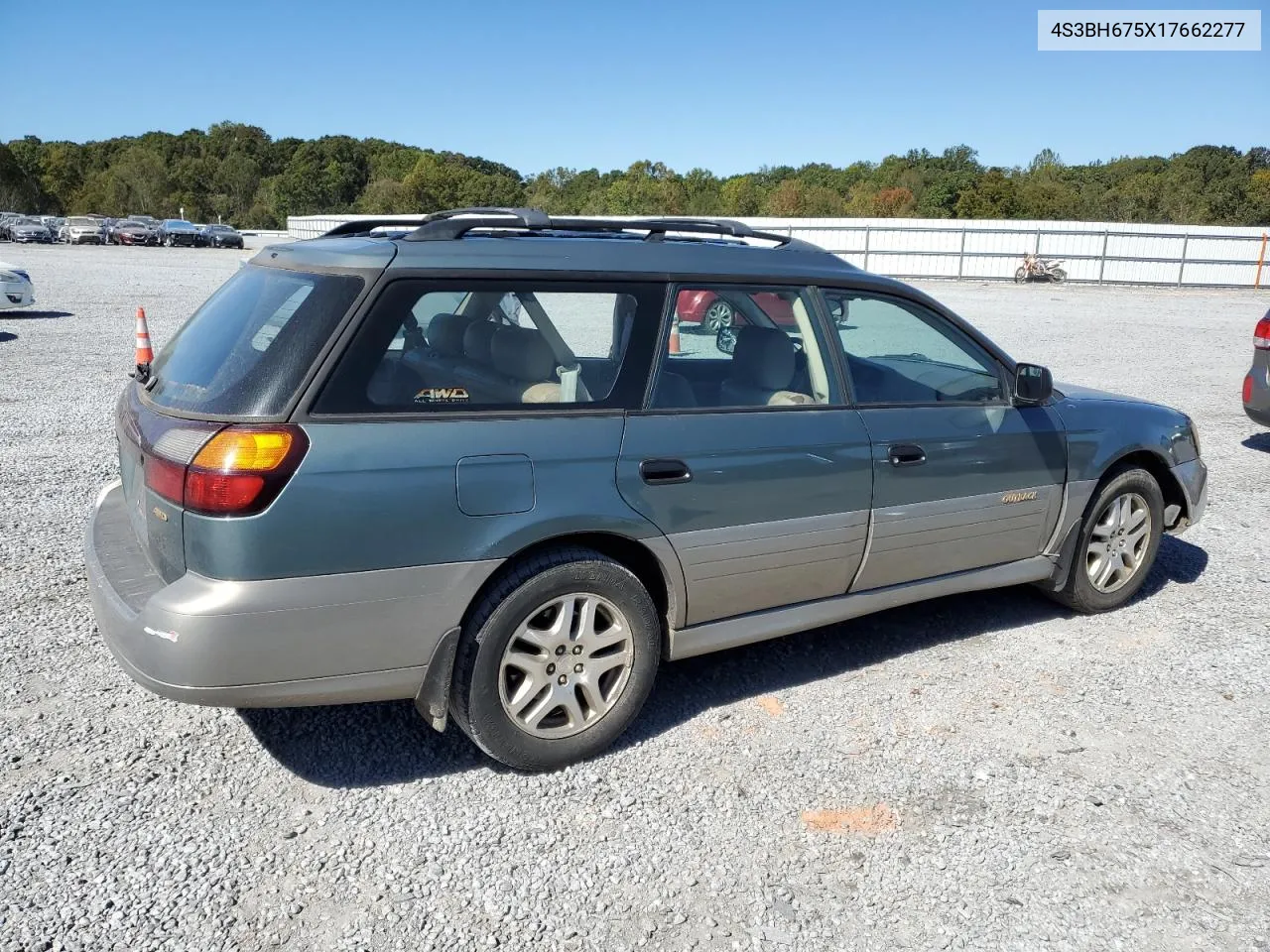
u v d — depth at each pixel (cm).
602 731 343
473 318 316
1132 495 482
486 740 321
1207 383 1232
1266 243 2845
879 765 347
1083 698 400
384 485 290
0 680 384
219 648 277
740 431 357
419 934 259
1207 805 327
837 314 395
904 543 406
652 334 346
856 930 266
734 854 296
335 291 301
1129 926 270
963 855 299
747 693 398
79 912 261
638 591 338
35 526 565
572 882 282
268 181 12412
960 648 446
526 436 315
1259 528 640
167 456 285
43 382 1014
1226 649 450
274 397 284
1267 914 276
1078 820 317
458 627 310
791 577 379
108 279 2458
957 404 421
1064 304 2317
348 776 331
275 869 282
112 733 352
